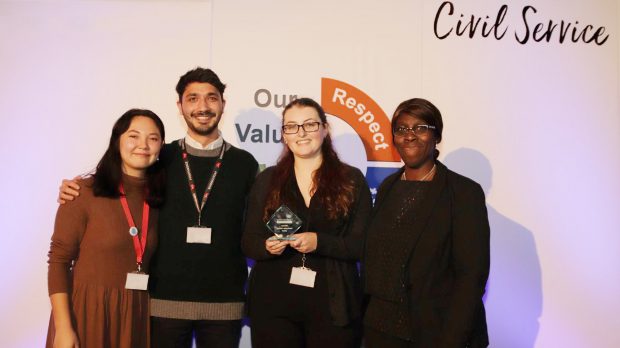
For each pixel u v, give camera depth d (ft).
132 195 7.43
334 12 9.84
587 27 9.77
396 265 6.51
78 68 9.83
